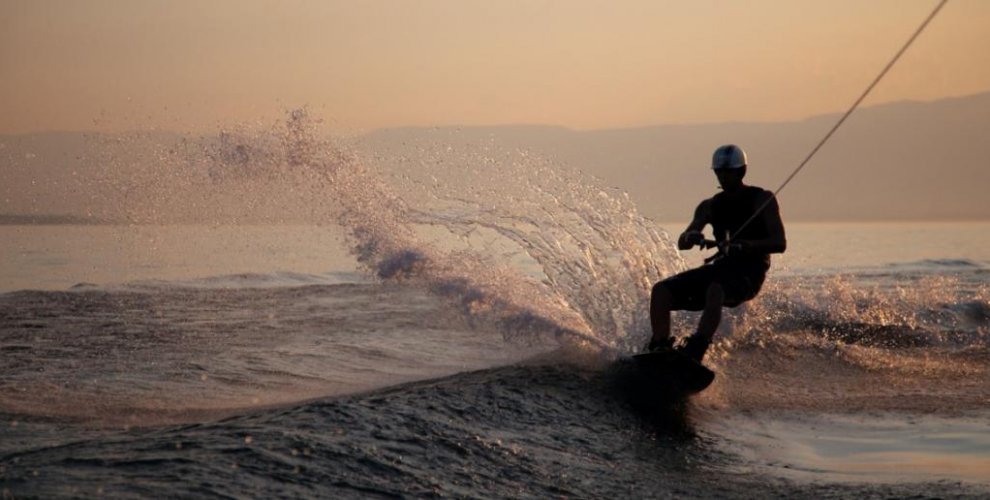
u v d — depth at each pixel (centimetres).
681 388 2198
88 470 1294
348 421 1655
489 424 1789
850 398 2308
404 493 1357
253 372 2427
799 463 1750
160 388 2195
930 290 4175
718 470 1684
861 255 10806
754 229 2311
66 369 2388
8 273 5362
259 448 1442
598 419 1942
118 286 4681
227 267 6188
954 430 2005
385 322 3375
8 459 1347
